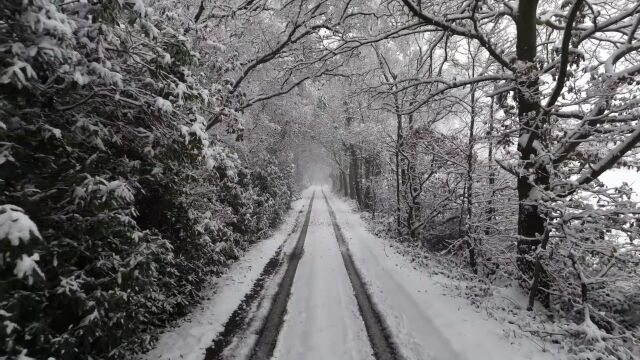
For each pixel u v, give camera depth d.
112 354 4.78
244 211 13.91
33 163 3.78
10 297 3.20
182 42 5.07
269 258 13.18
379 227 19.88
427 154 13.79
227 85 7.93
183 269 7.50
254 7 9.88
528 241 7.92
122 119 5.09
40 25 3.03
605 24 6.98
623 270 7.39
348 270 11.50
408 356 5.96
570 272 7.61
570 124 8.41
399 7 10.14
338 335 6.75
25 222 2.83
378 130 17.81
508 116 7.87
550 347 5.78
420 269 11.23
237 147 15.31
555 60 7.12
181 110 5.45
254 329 7.04
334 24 9.23
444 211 14.82
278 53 10.32
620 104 6.84
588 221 6.91
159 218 6.89
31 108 3.77
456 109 12.41
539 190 7.09
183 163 6.54
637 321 6.99
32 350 3.64
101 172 4.46
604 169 6.88
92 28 3.85
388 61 17.34
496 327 6.48
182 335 6.55
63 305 4.04
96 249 4.35
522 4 7.39
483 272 11.57
